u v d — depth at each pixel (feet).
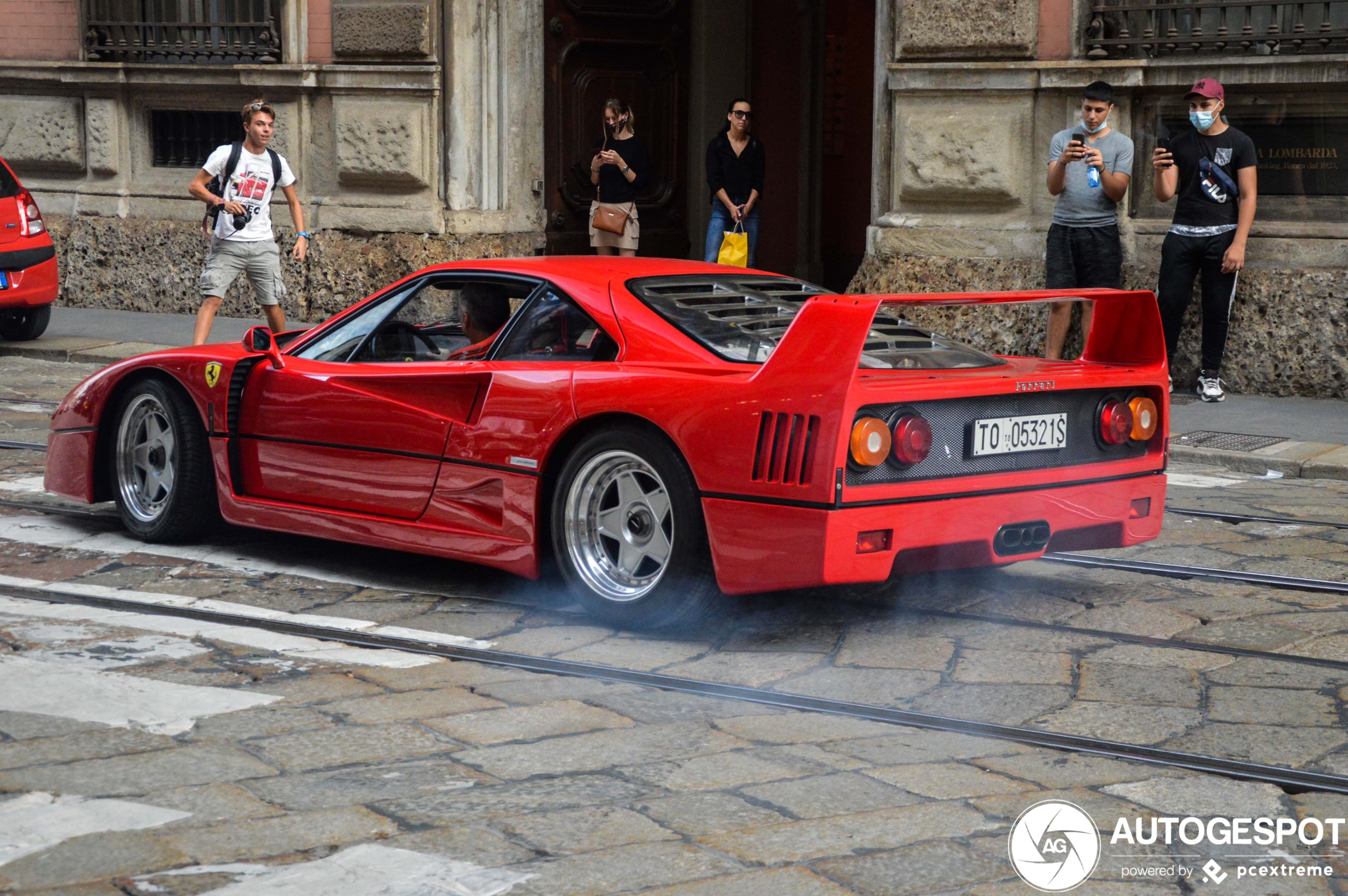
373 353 18.25
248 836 10.03
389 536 17.38
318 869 9.51
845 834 10.18
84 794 10.75
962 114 36.60
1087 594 17.37
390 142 43.93
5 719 12.41
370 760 11.57
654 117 47.75
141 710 12.71
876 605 16.74
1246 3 32.99
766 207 51.57
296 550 19.30
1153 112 34.78
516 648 14.97
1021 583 17.87
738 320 15.92
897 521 14.38
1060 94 35.58
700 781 11.21
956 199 37.01
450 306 17.79
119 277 49.01
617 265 17.57
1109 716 12.96
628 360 15.75
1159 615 16.39
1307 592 17.52
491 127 43.96
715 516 14.65
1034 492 15.53
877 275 37.93
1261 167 33.68
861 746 12.12
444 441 16.84
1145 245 34.83
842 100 54.24
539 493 16.05
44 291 39.75
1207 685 13.85
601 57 46.34
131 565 18.37
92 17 48.37
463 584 17.62
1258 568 18.58
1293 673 14.28
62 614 15.93
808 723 12.72
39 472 24.11
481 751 11.82
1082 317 17.67
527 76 44.55
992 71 35.99
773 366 14.40
